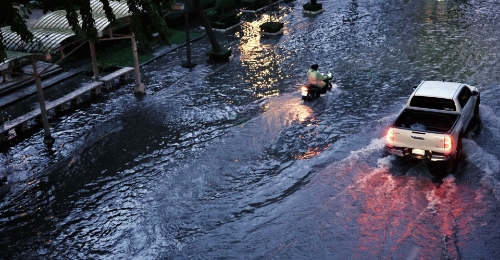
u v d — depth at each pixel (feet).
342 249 34.19
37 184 45.57
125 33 86.33
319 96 60.08
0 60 44.16
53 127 57.00
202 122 55.88
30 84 68.64
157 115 58.49
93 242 37.24
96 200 42.52
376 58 73.20
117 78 71.41
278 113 56.65
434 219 36.58
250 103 60.13
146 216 39.81
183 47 84.48
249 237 36.40
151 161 48.19
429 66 68.44
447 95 45.70
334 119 54.29
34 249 36.86
